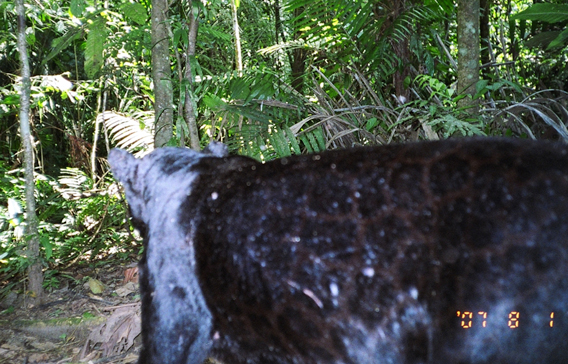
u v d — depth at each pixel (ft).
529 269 3.86
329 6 14.05
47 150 24.06
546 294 3.84
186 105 12.11
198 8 12.28
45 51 23.17
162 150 5.88
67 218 16.92
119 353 9.53
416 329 4.16
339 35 14.74
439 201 4.09
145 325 5.46
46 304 12.09
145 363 5.48
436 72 16.84
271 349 4.91
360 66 15.01
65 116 24.47
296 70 19.56
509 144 4.13
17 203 13.57
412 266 4.12
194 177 5.39
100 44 14.08
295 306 4.52
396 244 4.16
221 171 5.28
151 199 5.61
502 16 20.58
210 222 4.98
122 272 14.05
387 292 4.20
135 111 19.40
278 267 4.54
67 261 15.69
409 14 13.88
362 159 4.49
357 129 12.02
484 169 4.05
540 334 3.89
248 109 12.10
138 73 21.65
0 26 20.95
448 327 4.05
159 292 5.31
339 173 4.49
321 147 11.82
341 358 4.48
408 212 4.15
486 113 12.44
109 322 9.84
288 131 11.67
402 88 14.21
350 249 4.29
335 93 14.88
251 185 4.87
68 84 19.31
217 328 5.17
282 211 4.58
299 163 4.77
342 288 4.33
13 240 14.67
